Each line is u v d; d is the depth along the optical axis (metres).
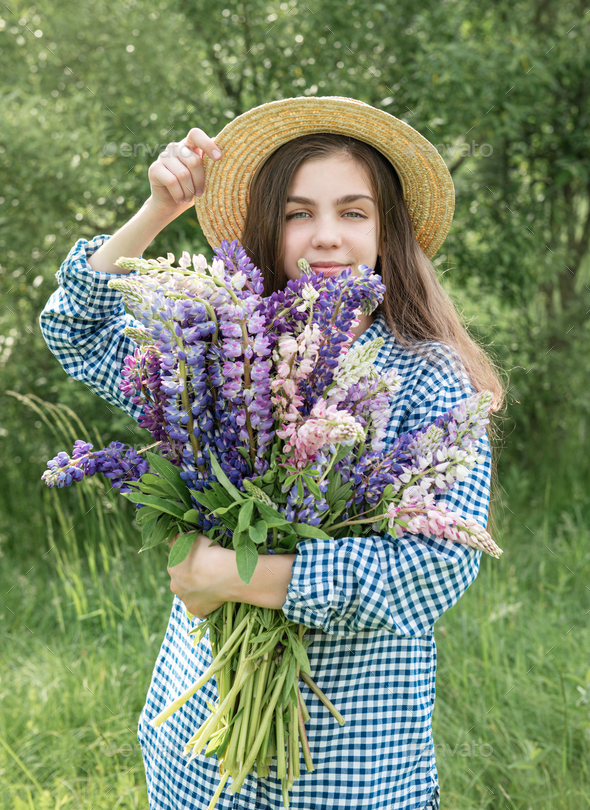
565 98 4.34
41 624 3.11
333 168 1.34
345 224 1.35
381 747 1.21
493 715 2.33
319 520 1.12
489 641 2.71
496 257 4.21
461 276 4.27
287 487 1.07
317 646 1.20
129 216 3.95
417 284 1.45
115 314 1.53
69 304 1.49
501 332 4.44
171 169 1.46
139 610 3.01
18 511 3.89
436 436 1.09
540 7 4.36
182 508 1.14
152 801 1.39
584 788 2.09
